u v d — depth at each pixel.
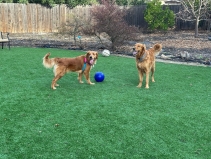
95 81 4.21
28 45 7.98
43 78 4.24
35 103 3.12
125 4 15.56
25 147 2.13
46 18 11.50
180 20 13.02
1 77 4.19
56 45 8.17
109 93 3.59
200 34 11.40
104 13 7.16
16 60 5.54
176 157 2.06
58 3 11.91
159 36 10.89
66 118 2.72
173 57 6.49
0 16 10.55
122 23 7.33
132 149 2.16
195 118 2.82
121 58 6.28
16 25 10.95
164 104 3.23
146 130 2.51
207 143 2.30
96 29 7.61
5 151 2.06
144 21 12.91
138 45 3.78
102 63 5.61
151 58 3.96
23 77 4.25
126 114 2.88
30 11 11.09
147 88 3.89
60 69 3.67
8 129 2.43
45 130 2.44
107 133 2.42
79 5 12.33
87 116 2.79
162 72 4.93
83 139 2.29
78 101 3.24
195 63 5.88
